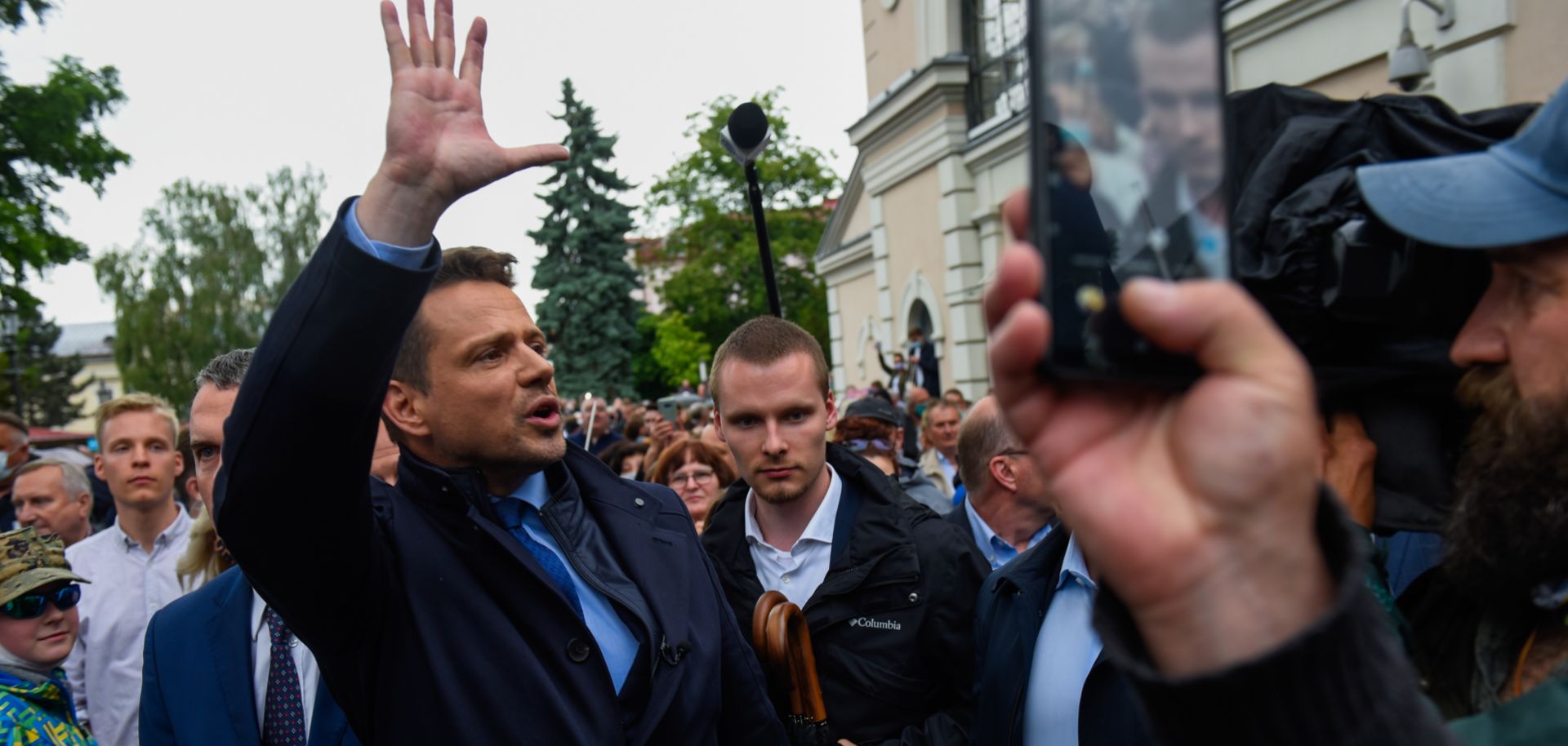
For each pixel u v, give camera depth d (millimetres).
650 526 2188
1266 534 593
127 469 3527
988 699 2213
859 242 18891
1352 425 1336
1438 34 6371
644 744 1866
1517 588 985
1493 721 823
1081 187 572
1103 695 1938
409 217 1466
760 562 2871
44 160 17938
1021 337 548
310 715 2312
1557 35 5637
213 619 2369
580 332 30172
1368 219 1205
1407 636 1191
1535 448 919
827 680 2629
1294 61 7719
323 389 1432
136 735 3389
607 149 30719
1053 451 636
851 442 4461
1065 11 584
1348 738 578
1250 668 573
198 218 50062
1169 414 620
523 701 1760
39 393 52906
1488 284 1194
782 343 2725
